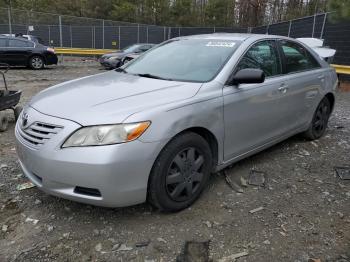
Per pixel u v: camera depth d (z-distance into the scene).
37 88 11.02
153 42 28.73
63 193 2.93
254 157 4.75
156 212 3.37
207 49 4.14
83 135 2.85
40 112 3.18
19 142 3.22
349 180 4.18
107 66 17.88
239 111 3.75
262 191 3.84
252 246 2.93
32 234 3.03
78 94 3.41
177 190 3.25
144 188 3.00
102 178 2.79
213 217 3.32
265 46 4.36
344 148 5.24
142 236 3.02
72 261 2.73
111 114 2.93
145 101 3.15
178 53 4.28
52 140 2.91
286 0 36.69
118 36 27.62
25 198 3.58
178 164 3.21
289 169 4.43
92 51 24.67
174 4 42.34
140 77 3.92
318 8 34.00
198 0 42.47
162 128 3.00
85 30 26.62
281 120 4.48
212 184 3.94
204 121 3.36
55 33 25.77
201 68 3.86
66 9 42.62
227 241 2.99
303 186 4.00
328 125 6.51
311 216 3.39
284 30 18.73
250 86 3.90
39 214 3.31
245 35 4.44
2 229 3.09
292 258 2.80
